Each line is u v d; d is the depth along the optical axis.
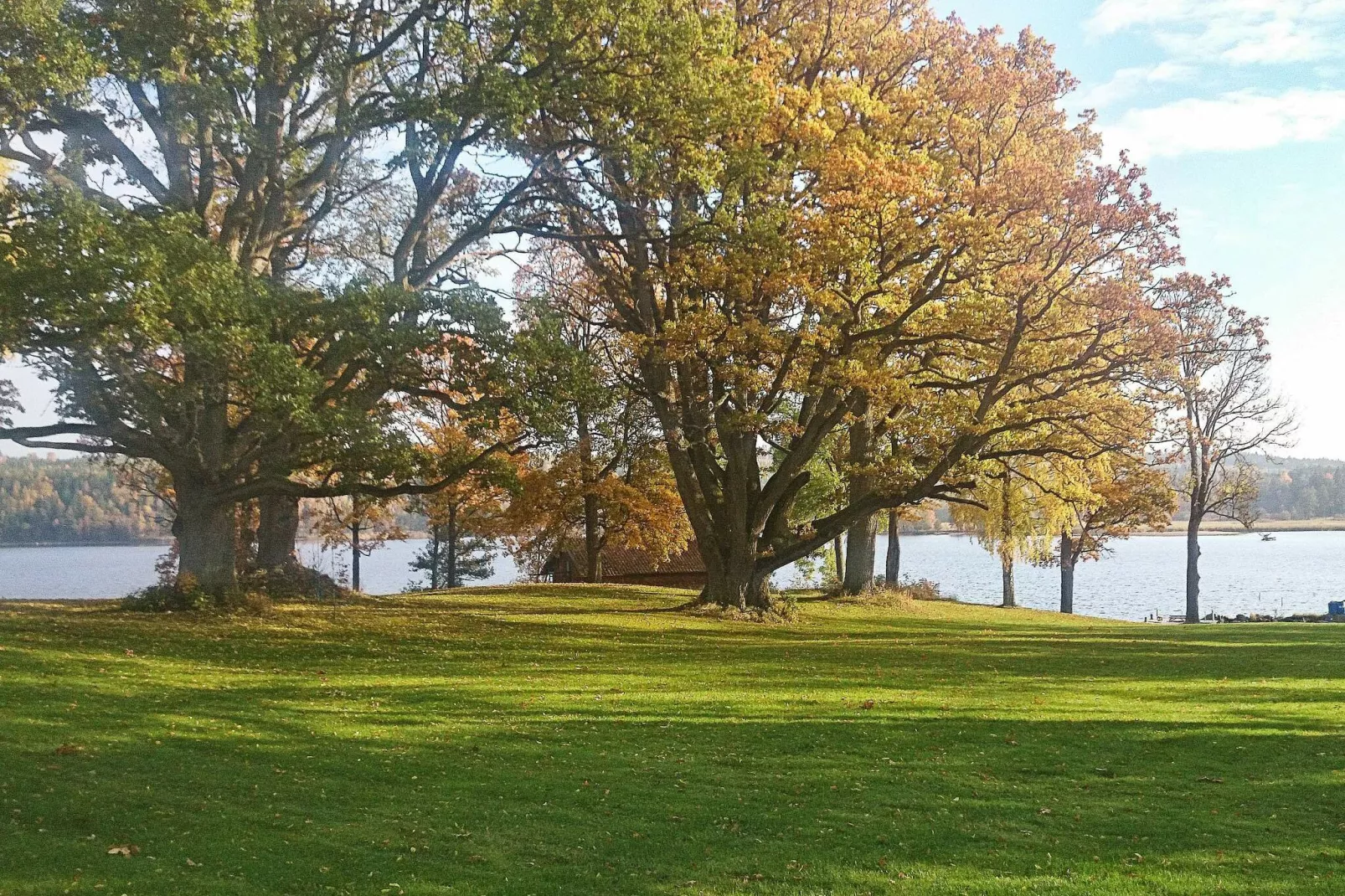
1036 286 24.38
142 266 16.70
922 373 30.95
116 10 18.17
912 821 9.95
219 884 7.75
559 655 20.94
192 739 11.95
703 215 28.39
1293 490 136.75
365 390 21.64
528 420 21.73
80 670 15.29
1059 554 54.56
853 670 20.28
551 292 34.22
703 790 10.86
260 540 28.70
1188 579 50.28
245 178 22.23
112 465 27.50
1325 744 13.18
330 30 21.75
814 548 31.48
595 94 21.92
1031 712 15.47
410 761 11.59
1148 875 8.47
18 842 8.30
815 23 28.95
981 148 25.80
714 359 26.84
